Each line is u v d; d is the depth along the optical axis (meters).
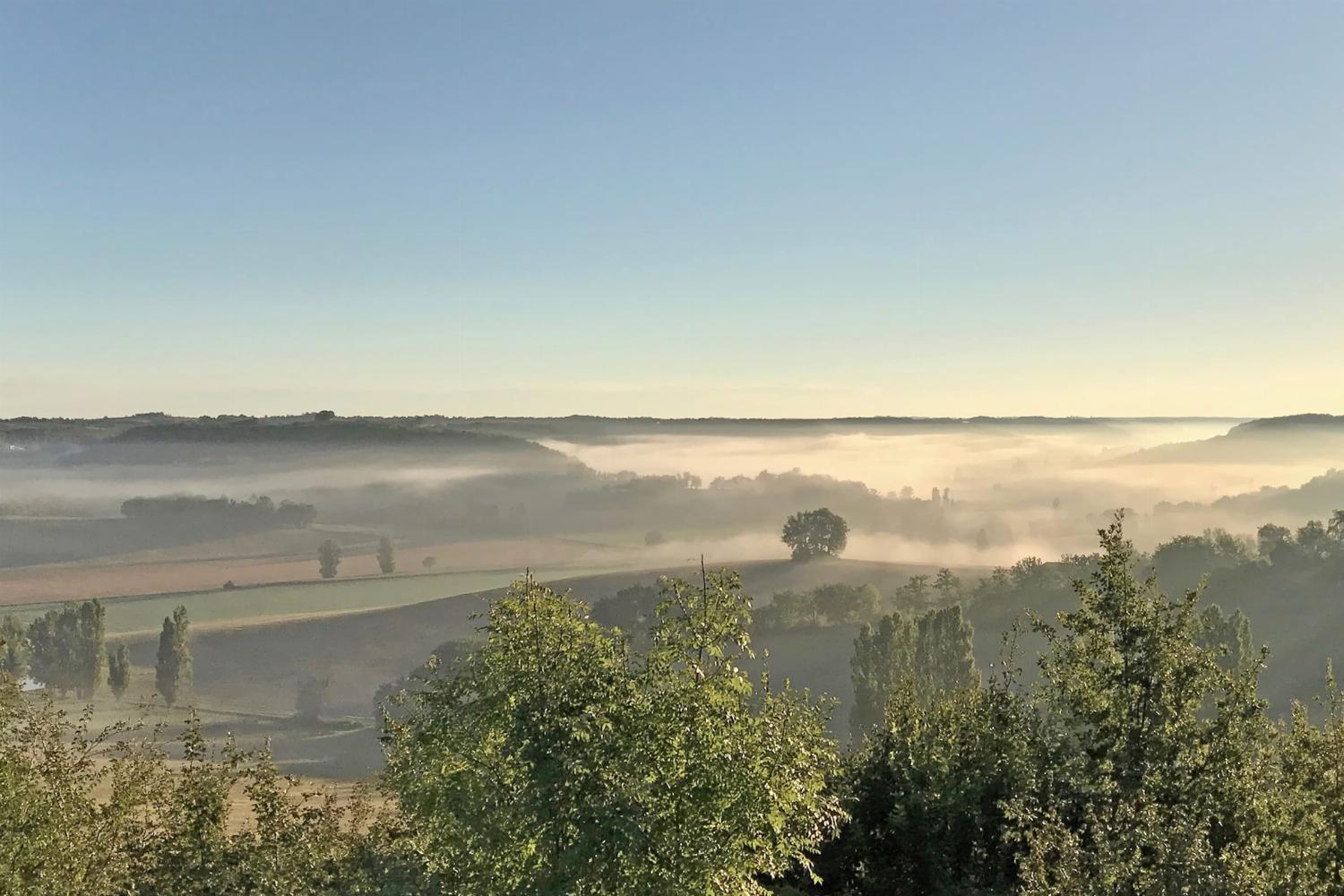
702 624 22.00
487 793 20.34
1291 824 22.05
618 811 19.16
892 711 34.03
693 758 20.34
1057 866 18.19
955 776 28.23
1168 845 17.98
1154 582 27.06
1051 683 27.25
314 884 26.06
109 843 26.94
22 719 27.89
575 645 21.33
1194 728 24.91
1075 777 25.22
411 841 24.94
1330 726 24.70
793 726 23.97
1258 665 25.80
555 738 19.95
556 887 19.22
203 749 29.02
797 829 22.89
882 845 29.02
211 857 26.61
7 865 24.34
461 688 21.73
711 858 19.92
